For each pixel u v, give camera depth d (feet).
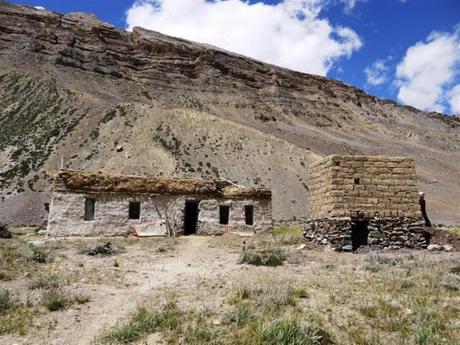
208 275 43.80
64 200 84.94
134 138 333.62
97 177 87.97
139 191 89.92
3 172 268.21
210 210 94.02
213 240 80.94
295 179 328.08
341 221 62.18
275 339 23.76
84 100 410.72
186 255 60.64
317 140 527.81
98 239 79.66
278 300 30.94
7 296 32.19
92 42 638.53
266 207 98.32
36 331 26.61
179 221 91.30
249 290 34.09
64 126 348.38
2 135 321.93
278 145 374.84
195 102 610.24
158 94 606.55
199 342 24.06
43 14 627.46
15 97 402.11
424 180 447.01
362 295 33.04
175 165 302.86
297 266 48.57
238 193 96.53
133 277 43.29
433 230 65.31
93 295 35.06
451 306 30.12
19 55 524.11
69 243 71.72
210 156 335.26
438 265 46.44
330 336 24.86
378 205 63.52
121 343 24.50
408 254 57.26
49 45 572.92
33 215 217.97
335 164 64.23
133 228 87.56
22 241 76.48
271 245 68.95
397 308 29.68
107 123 353.72
